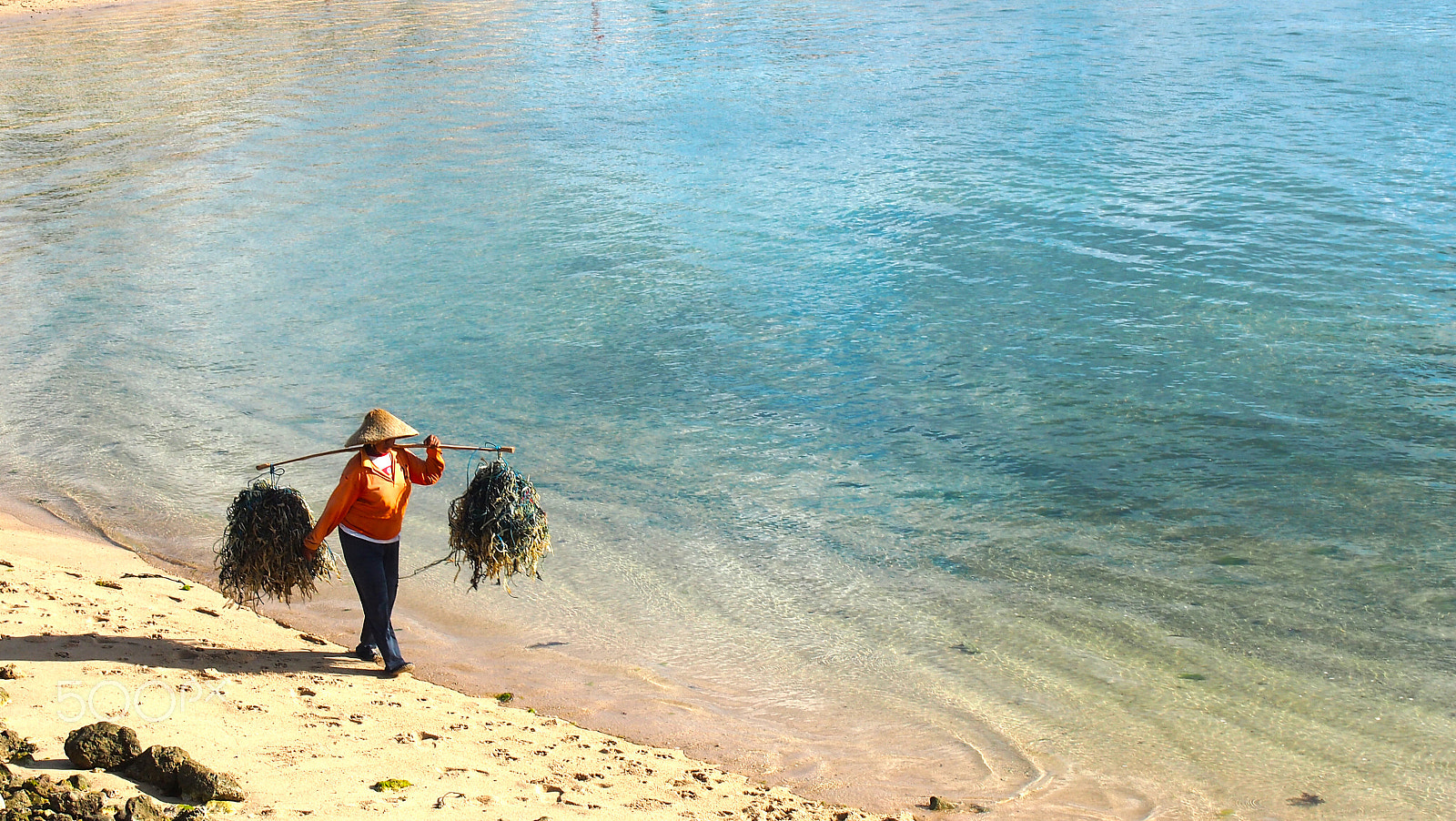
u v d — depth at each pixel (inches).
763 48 1630.2
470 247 693.9
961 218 730.8
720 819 187.0
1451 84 1184.8
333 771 176.1
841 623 291.6
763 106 1175.6
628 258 660.1
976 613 295.6
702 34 1803.6
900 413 432.5
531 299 586.9
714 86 1315.2
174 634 247.8
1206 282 589.3
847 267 633.0
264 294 605.0
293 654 253.4
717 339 522.0
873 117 1096.2
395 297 596.4
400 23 1950.1
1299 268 610.2
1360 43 1519.4
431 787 175.8
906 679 265.1
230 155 987.3
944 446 402.3
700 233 712.4
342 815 156.4
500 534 245.3
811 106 1171.3
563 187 849.5
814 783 219.9
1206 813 213.0
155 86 1350.9
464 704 237.9
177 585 297.7
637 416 434.6
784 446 405.4
